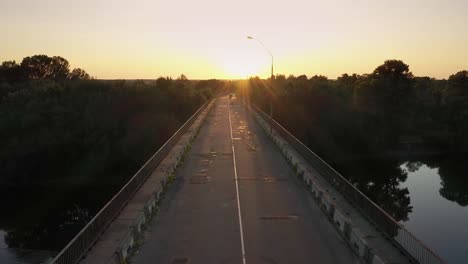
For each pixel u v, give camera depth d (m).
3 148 51.28
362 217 15.48
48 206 41.06
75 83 69.81
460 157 65.06
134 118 60.00
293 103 65.19
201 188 22.23
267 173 25.95
